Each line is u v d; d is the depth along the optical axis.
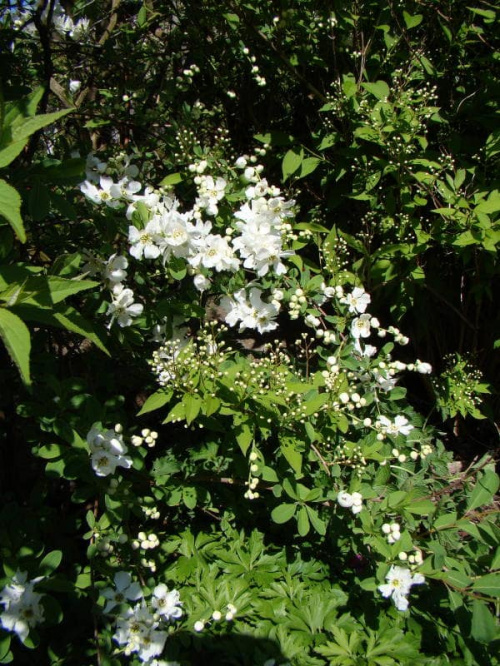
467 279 0.90
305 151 0.86
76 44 0.80
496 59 0.79
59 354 0.68
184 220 0.54
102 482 0.53
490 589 0.47
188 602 0.57
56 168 0.46
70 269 0.42
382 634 0.55
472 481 0.69
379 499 0.60
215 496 0.67
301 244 0.66
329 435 0.59
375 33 0.83
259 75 0.87
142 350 0.69
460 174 0.71
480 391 0.83
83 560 0.62
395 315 0.82
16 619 0.47
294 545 0.66
